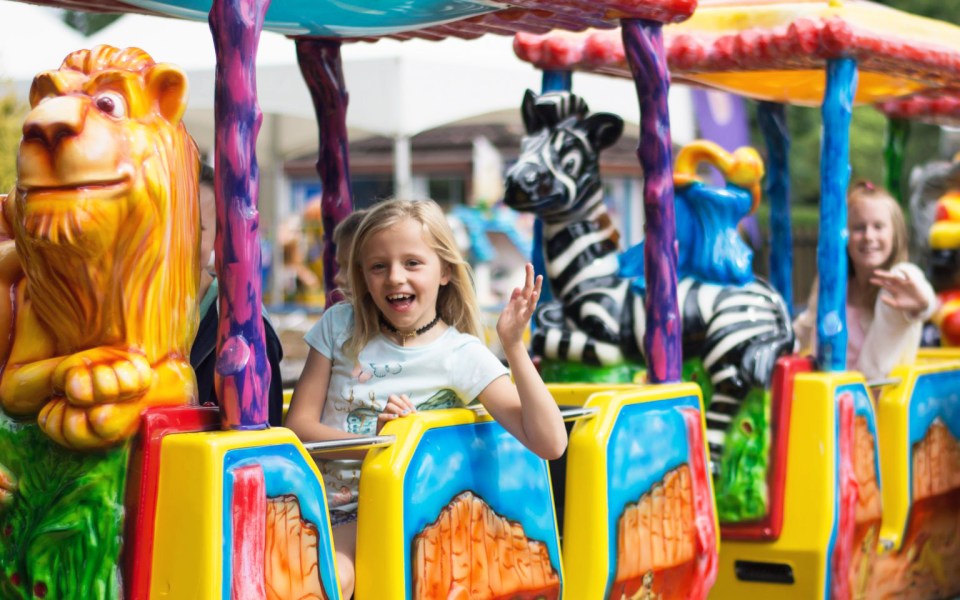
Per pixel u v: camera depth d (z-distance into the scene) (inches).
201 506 98.3
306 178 820.0
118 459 101.2
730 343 178.4
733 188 185.9
